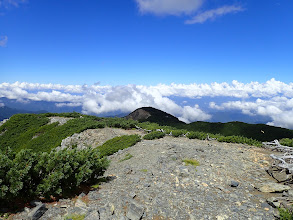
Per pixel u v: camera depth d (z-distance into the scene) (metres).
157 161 12.66
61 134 32.50
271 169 10.79
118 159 16.89
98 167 9.47
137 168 11.88
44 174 7.41
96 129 31.84
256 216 6.61
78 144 28.69
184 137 24.92
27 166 6.82
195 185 9.02
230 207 7.19
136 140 22.30
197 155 13.70
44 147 30.83
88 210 6.50
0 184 6.11
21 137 35.91
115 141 24.42
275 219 6.47
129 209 6.54
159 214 6.70
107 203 7.05
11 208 6.27
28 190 6.80
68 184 7.95
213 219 6.49
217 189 8.68
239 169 11.12
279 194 8.14
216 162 12.19
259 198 7.89
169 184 9.11
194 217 6.56
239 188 8.84
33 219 5.82
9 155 7.35
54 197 7.44
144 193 8.09
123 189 8.52
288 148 14.91
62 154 7.90
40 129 36.34
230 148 17.12
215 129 61.81
